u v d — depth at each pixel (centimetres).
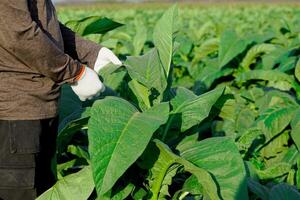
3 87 249
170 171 264
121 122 242
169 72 305
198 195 279
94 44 295
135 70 279
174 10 309
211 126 401
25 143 251
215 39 648
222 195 235
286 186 275
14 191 256
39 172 273
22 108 250
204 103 277
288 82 479
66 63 249
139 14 2111
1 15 233
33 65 244
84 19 365
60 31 267
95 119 239
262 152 384
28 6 247
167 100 295
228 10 2525
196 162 248
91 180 253
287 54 527
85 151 307
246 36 635
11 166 253
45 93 254
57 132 283
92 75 259
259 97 446
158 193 268
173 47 307
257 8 2928
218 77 531
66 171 305
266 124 376
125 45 636
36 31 237
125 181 264
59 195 252
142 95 284
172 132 277
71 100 326
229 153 246
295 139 346
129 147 232
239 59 567
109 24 375
